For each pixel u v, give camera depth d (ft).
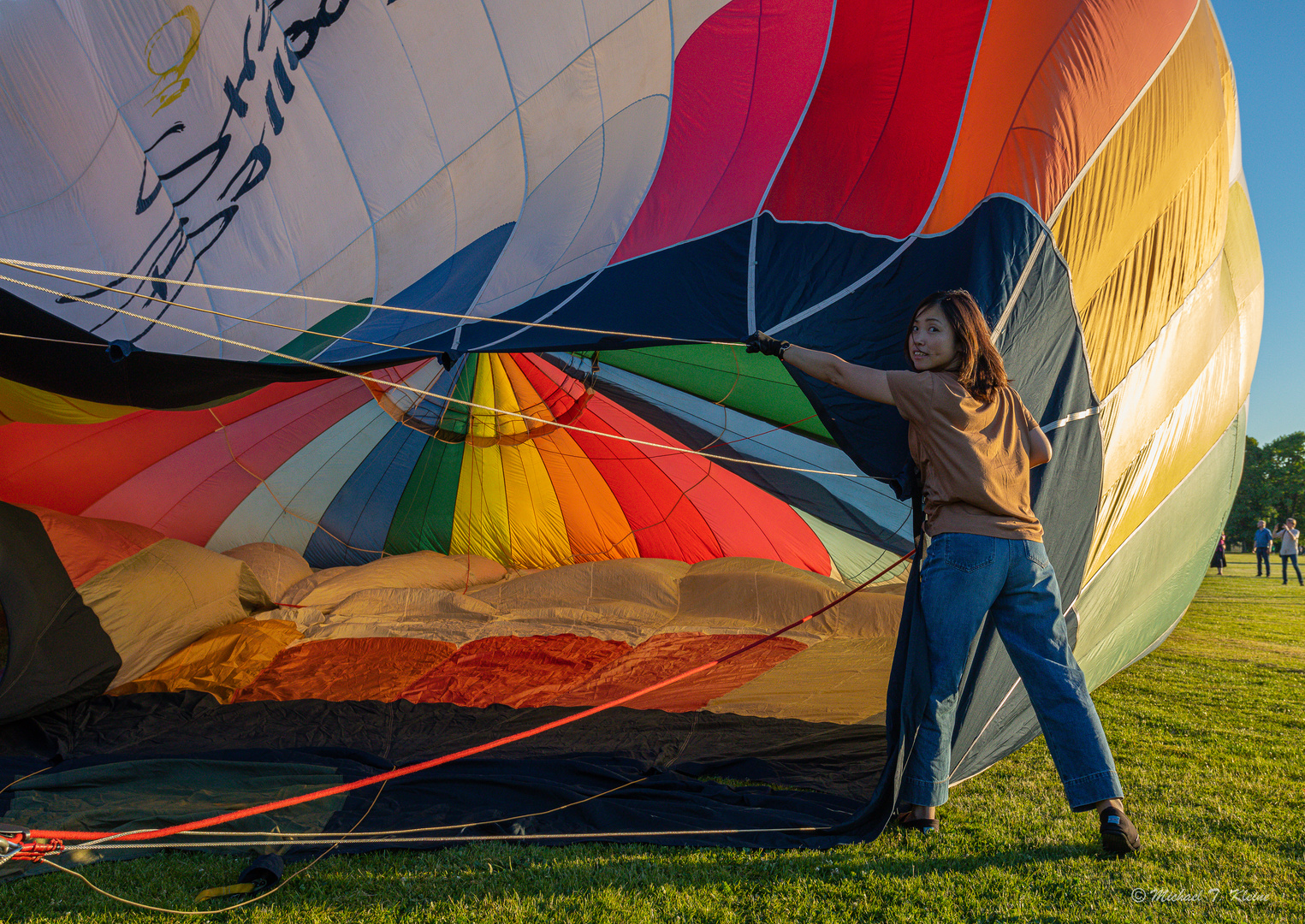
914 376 7.20
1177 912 5.57
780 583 18.35
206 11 10.54
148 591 13.87
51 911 5.79
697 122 11.19
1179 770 8.93
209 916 5.68
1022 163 8.69
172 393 9.73
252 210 10.55
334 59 10.69
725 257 9.77
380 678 13.07
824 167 10.06
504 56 10.77
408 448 21.70
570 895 5.94
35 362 9.22
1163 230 10.01
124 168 10.61
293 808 7.73
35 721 10.69
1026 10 9.52
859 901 5.80
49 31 10.21
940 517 7.25
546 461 22.48
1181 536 12.69
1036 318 8.37
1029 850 6.70
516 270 10.55
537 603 18.89
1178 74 10.23
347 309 10.61
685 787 8.31
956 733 7.91
